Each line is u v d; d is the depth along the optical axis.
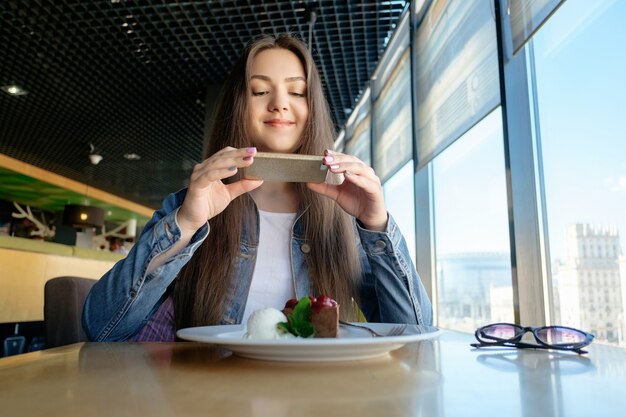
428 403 0.38
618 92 1.26
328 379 0.47
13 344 3.08
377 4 2.76
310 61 1.31
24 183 6.96
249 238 1.24
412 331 0.73
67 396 0.40
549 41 1.62
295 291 1.22
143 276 0.92
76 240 9.28
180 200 1.20
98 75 3.75
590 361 0.62
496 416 0.35
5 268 3.04
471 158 2.20
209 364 0.56
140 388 0.43
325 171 0.91
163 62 3.46
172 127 4.90
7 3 2.80
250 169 0.90
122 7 2.84
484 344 0.79
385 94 3.54
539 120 1.68
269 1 2.74
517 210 1.69
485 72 1.94
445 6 2.39
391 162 3.38
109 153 5.89
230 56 3.37
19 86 3.97
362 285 1.27
